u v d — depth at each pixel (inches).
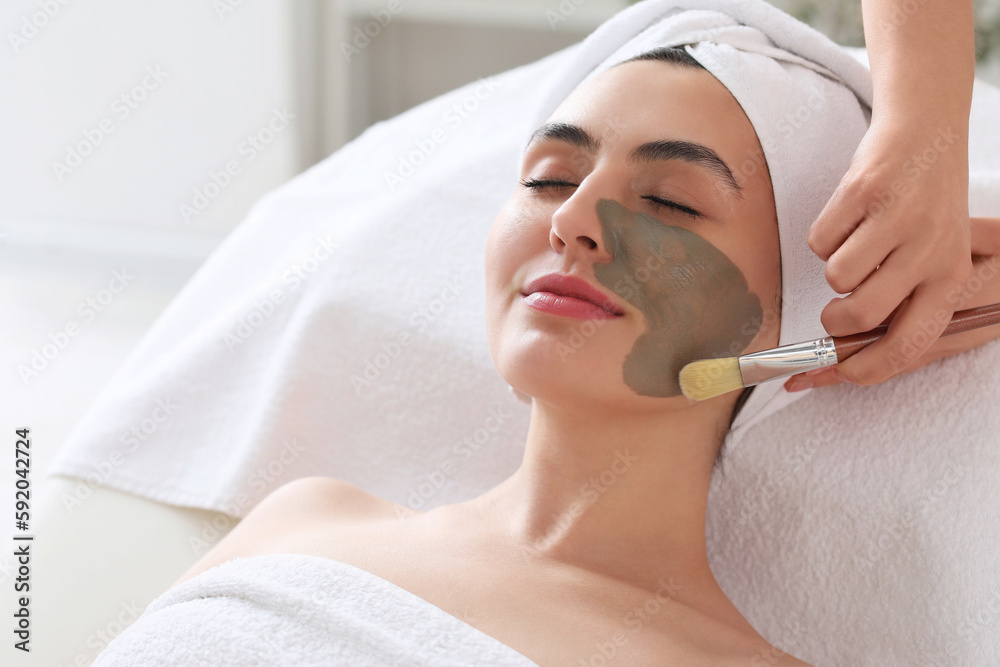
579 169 33.1
